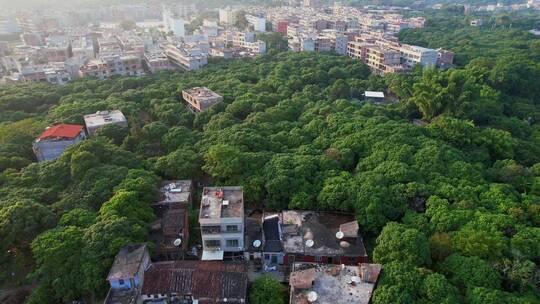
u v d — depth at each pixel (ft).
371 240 240.32
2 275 214.07
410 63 636.07
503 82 481.05
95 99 440.86
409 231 206.69
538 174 291.38
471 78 449.48
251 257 231.71
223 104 408.05
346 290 190.70
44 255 200.34
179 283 197.47
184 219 241.55
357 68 568.41
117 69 599.98
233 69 568.82
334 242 229.86
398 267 188.96
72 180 271.28
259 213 266.57
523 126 393.50
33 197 249.14
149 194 254.88
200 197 287.89
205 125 368.48
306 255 223.92
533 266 186.60
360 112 388.16
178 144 328.29
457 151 305.73
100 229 211.41
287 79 513.45
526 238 206.18
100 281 193.57
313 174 276.41
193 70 578.66
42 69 569.64
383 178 260.21
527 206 243.40
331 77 541.34
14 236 214.48
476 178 269.85
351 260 222.69
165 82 504.84
